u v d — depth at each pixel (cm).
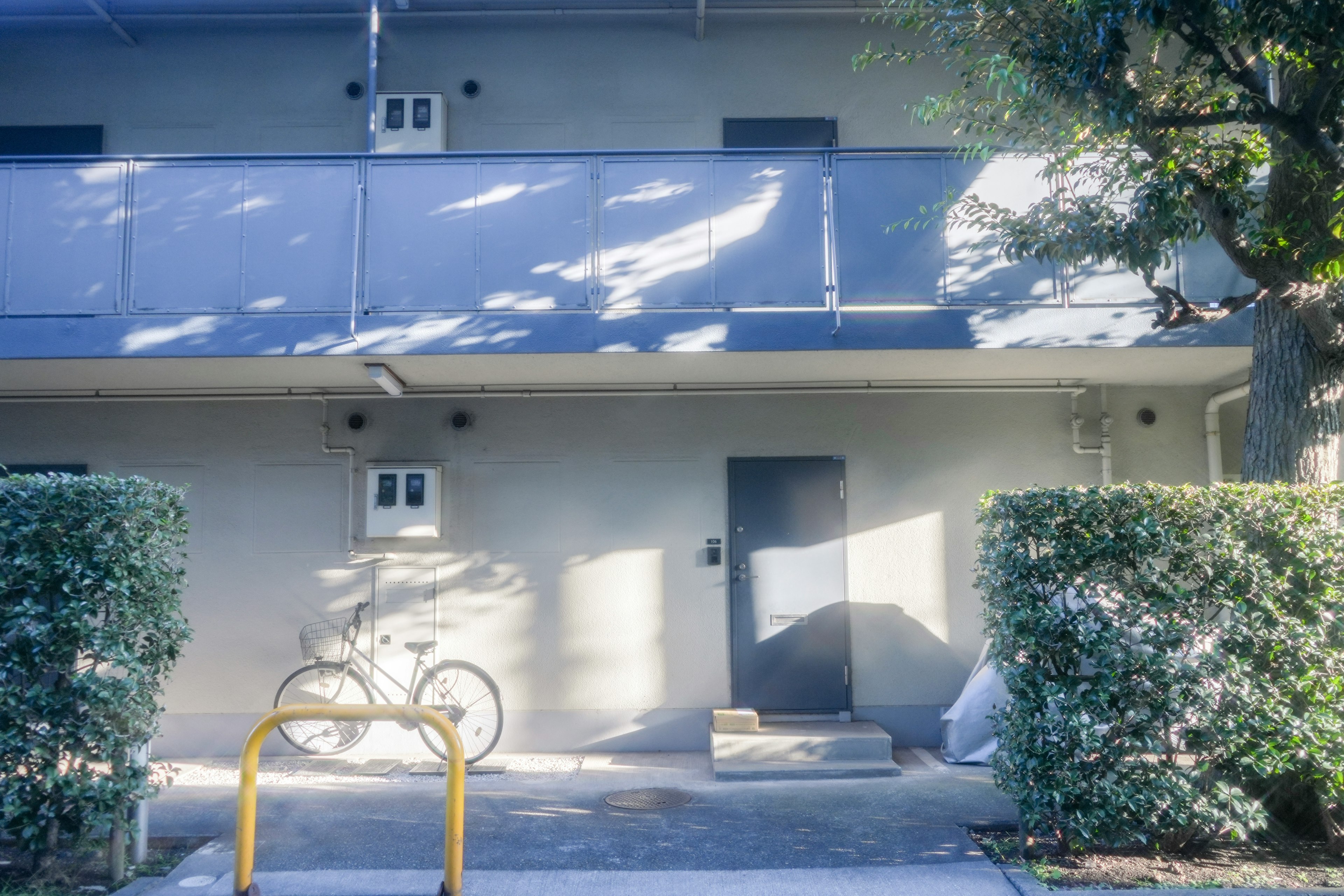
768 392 784
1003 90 703
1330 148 491
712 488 782
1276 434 548
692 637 771
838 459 785
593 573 775
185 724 761
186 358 650
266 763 732
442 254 657
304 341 645
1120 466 791
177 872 489
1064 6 512
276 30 841
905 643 774
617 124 833
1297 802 504
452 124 833
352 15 833
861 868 486
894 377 759
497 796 626
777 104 834
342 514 780
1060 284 655
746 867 494
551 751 761
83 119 828
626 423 786
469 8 827
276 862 502
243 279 648
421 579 773
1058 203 576
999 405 792
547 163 666
